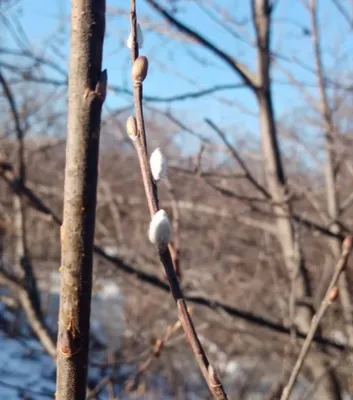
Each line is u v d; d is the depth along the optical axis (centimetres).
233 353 655
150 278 390
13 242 550
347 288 479
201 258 633
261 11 427
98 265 497
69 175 93
